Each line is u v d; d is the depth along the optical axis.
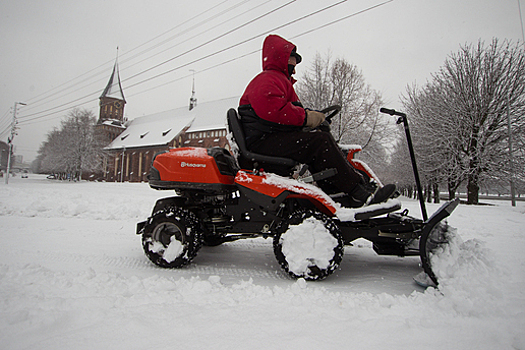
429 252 2.12
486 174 18.34
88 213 5.88
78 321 1.49
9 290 1.88
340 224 2.55
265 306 1.72
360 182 2.59
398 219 2.54
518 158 17.41
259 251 3.47
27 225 4.71
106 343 1.30
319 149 2.48
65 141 57.66
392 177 27.72
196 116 70.00
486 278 1.86
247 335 1.38
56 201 6.66
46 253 3.09
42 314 1.51
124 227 4.70
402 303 1.77
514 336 1.36
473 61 18.55
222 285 2.17
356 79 23.91
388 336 1.38
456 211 8.72
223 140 61.69
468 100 18.56
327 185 2.67
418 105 20.34
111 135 79.50
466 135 18.77
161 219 2.66
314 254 2.29
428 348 1.29
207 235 2.92
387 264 2.97
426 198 24.66
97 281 2.10
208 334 1.38
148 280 2.14
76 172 58.06
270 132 2.58
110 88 85.44
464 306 1.64
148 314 1.56
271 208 2.46
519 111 17.72
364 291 2.14
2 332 1.38
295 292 2.00
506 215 7.47
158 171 2.73
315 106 23.64
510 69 17.73
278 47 2.73
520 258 2.81
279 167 2.65
